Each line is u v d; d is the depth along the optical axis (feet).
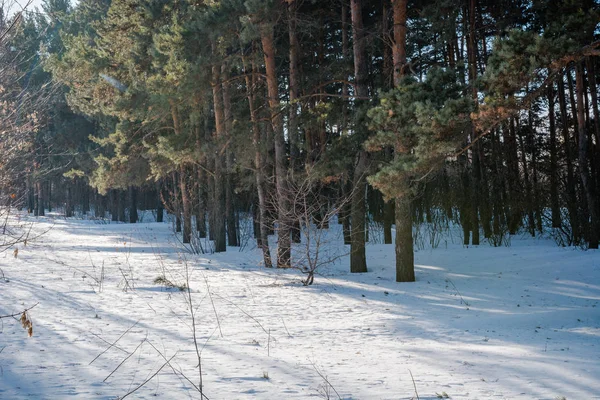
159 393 17.12
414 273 58.13
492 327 32.22
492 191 85.05
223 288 51.06
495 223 83.87
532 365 21.13
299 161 84.64
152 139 104.63
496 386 18.03
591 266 56.85
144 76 89.40
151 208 237.04
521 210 87.20
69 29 148.25
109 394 16.94
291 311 39.06
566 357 22.61
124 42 96.37
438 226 98.32
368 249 82.89
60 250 96.17
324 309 40.06
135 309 38.37
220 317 35.99
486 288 50.62
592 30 36.68
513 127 90.74
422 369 21.07
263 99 83.46
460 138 41.96
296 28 78.64
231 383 18.62
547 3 55.98
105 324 32.17
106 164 110.32
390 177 47.75
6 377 19.11
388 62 81.30
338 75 77.97
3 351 23.88
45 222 182.19
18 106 22.62
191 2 82.12
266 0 62.03
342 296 46.62
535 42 34.91
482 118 38.29
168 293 46.93
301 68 86.33
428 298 45.50
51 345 25.50
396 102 46.80
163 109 71.10
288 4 73.87
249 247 98.94
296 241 94.48
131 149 107.65
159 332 29.99
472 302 43.32
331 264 72.13
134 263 75.20
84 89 100.07
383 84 76.43
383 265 68.95
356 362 22.54
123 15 96.12
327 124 69.05
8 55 21.67
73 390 17.40
